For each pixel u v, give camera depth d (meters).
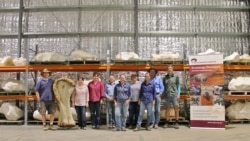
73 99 9.66
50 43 12.71
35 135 8.13
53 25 12.80
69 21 12.81
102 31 12.68
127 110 9.18
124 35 12.68
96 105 9.72
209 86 9.47
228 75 12.43
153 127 9.64
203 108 9.50
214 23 12.92
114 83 10.01
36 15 12.91
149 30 12.73
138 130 9.08
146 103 9.15
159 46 12.66
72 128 9.65
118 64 10.66
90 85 9.74
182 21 12.84
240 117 10.88
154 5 12.72
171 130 9.12
